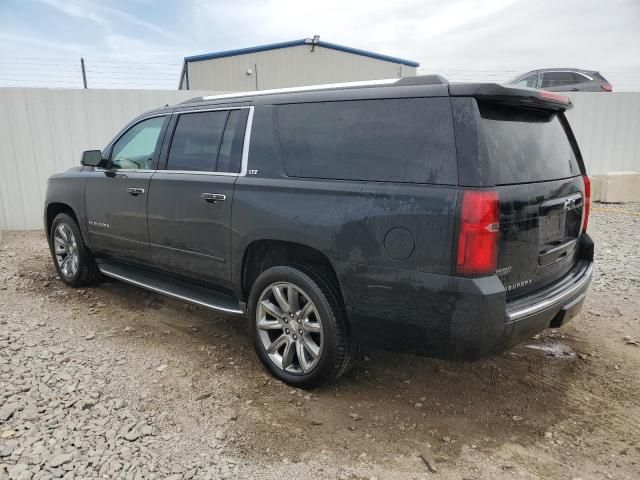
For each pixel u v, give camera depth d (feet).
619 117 37.37
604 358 12.75
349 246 9.62
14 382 10.87
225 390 10.94
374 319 9.56
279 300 11.07
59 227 17.97
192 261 13.08
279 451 8.93
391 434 9.53
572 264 11.78
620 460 8.89
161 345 13.25
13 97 27.45
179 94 30.19
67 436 9.06
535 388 11.30
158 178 13.70
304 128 10.84
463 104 8.64
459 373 11.94
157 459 8.56
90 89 28.63
